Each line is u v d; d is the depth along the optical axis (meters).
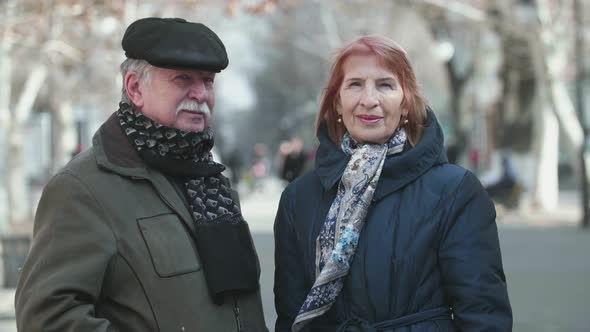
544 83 27.69
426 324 3.92
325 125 4.36
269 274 14.25
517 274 15.19
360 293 3.94
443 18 29.69
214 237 3.85
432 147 4.07
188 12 20.64
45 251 3.66
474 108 36.28
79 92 30.14
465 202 3.98
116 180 3.77
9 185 24.20
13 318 11.38
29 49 22.36
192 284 3.76
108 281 3.68
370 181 4.02
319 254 4.06
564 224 25.31
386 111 4.12
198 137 3.88
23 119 24.67
